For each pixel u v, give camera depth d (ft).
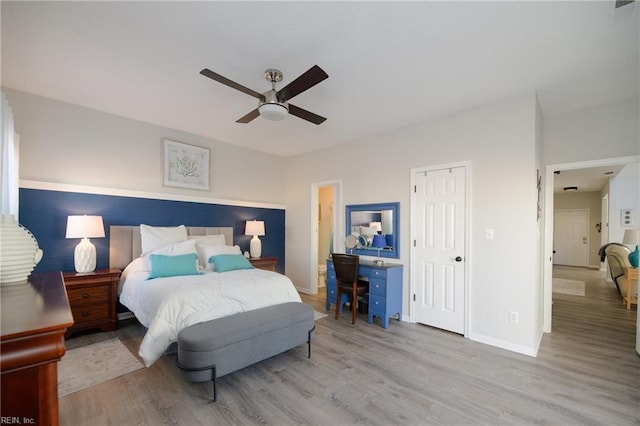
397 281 12.30
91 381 7.34
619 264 15.83
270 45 7.20
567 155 11.02
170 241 12.39
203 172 14.82
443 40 6.93
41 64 8.25
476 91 9.53
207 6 5.90
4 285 4.17
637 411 6.38
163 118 12.43
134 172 12.62
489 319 10.11
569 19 6.13
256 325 7.63
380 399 6.77
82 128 11.29
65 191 10.83
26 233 4.64
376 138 14.03
